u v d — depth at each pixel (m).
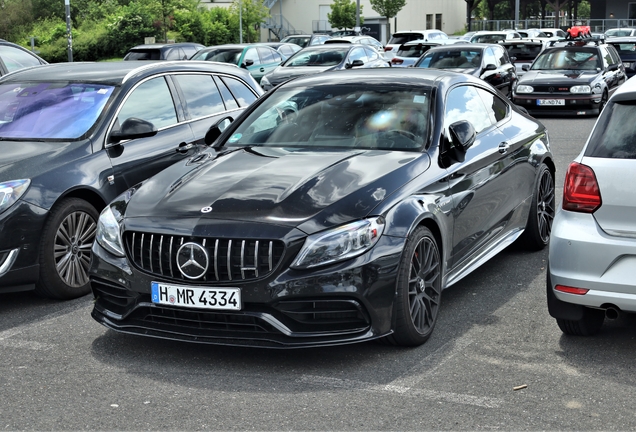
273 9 61.53
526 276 6.04
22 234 5.43
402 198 4.54
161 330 4.42
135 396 4.04
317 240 4.16
